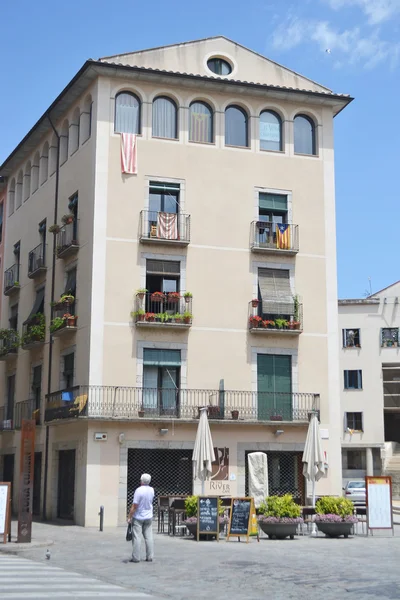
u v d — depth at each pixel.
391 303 53.16
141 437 29.58
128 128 31.86
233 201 32.41
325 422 31.86
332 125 34.25
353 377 52.75
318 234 33.19
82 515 28.73
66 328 31.23
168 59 32.44
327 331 32.56
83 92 33.00
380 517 23.69
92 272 30.31
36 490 34.34
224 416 30.59
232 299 31.70
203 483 26.84
